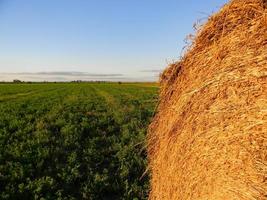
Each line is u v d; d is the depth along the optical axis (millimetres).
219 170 3604
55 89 74000
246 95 3379
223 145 3564
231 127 3482
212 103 3824
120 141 16062
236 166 3369
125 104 34469
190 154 4258
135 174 10922
